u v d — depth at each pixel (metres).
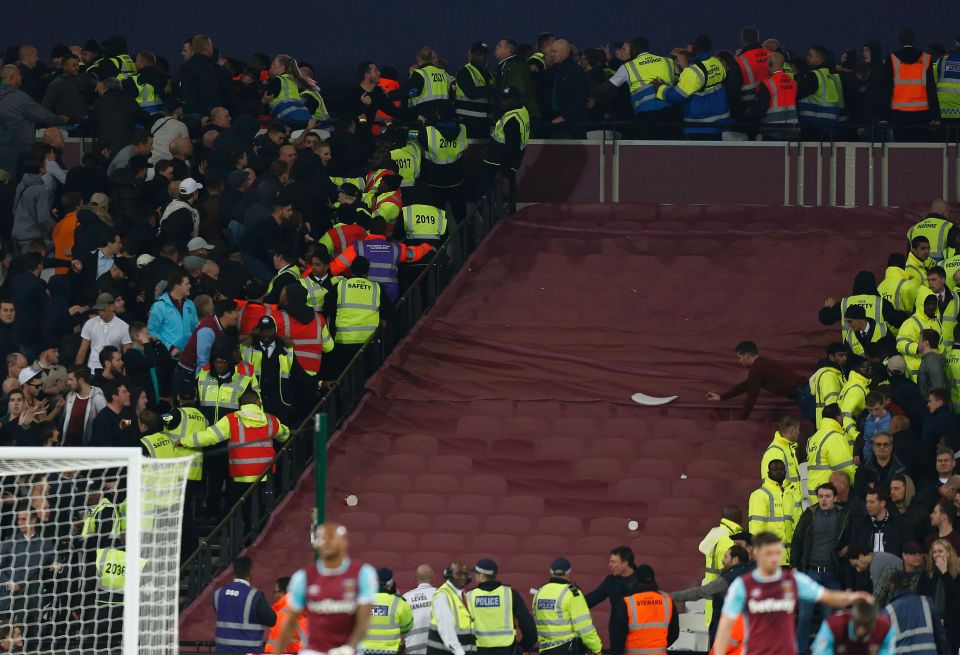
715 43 114.31
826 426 67.56
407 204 88.44
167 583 52.16
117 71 97.94
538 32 115.62
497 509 71.00
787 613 43.03
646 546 68.56
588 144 95.06
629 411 76.00
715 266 85.88
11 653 55.19
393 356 79.50
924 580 57.62
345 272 79.62
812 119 95.62
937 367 70.31
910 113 93.75
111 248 78.69
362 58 116.75
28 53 99.62
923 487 63.28
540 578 66.88
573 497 71.50
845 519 61.34
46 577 59.16
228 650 56.72
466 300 84.00
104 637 58.94
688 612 63.56
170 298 74.19
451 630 56.44
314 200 81.31
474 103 93.44
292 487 72.88
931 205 90.06
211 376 70.94
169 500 51.47
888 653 44.06
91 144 94.19
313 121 92.62
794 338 80.19
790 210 91.12
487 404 76.62
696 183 94.94
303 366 74.88
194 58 95.75
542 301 83.88
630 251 87.50
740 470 72.62
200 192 86.44
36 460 52.94
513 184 92.56
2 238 87.81
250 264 79.50
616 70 100.06
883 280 83.38
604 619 64.62
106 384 67.62
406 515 70.62
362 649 56.34
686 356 79.25
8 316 78.00
